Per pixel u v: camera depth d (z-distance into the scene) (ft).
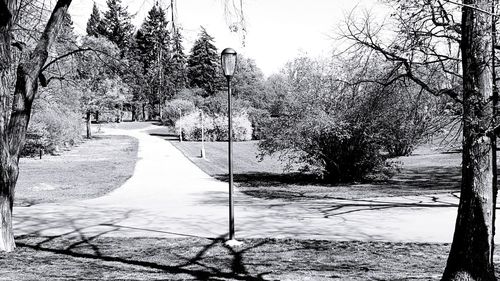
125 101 194.39
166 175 97.60
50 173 103.40
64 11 30.60
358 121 72.90
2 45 27.58
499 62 22.33
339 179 82.28
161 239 35.50
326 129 73.00
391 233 37.88
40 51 29.71
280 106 76.23
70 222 43.93
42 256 28.71
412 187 73.26
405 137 64.08
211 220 44.65
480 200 20.10
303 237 36.22
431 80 40.73
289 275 24.45
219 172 103.91
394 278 23.61
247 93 253.65
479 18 19.89
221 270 25.72
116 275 23.86
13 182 29.73
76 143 193.98
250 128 219.41
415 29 34.27
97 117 235.81
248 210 51.13
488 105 19.58
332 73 72.13
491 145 19.99
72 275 23.52
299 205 54.90
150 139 223.10
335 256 29.66
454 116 30.09
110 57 38.24
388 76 43.47
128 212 50.26
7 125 29.07
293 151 78.95
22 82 29.22
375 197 61.46
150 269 25.79
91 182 86.89
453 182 80.07
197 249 31.81
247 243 33.83
